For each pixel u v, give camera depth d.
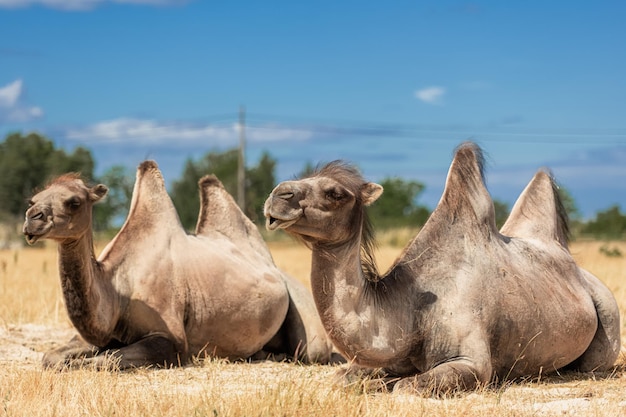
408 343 8.58
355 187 8.24
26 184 68.06
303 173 8.48
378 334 8.38
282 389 7.54
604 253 33.00
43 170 68.50
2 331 12.77
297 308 12.09
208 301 11.16
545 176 10.59
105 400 7.40
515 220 10.40
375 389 8.38
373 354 8.36
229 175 68.94
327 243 8.16
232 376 9.68
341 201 8.02
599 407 7.61
